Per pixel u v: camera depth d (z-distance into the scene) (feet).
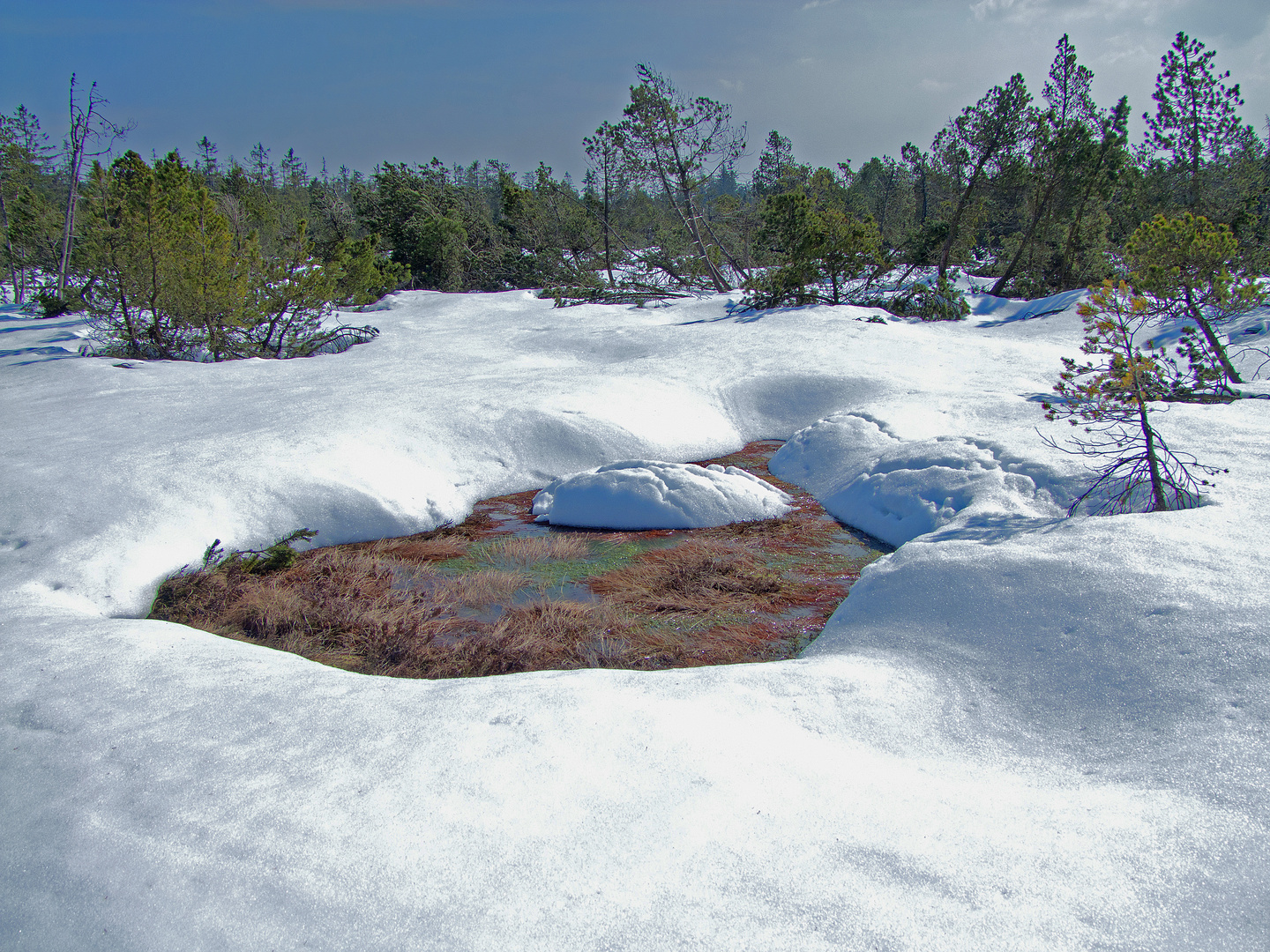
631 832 7.57
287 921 6.70
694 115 78.02
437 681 11.57
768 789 8.27
